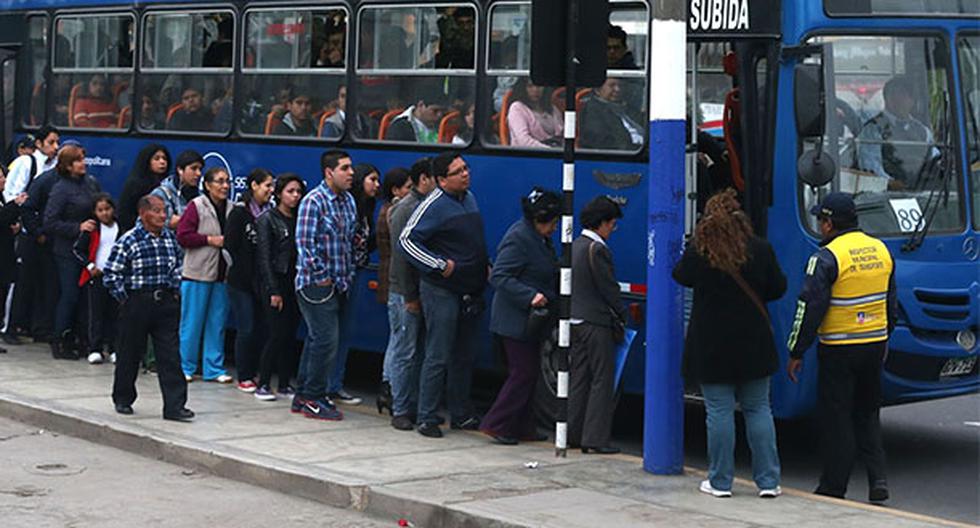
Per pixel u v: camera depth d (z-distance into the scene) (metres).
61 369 16.45
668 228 11.52
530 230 12.78
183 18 17.66
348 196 14.11
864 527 9.95
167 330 13.70
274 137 16.64
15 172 18.25
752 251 10.70
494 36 14.58
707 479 11.13
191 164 16.06
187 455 12.44
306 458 12.17
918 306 12.55
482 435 13.43
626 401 16.23
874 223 12.57
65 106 19.20
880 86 12.71
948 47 12.93
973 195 12.96
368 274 15.57
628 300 13.46
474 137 14.71
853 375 11.38
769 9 12.51
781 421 15.54
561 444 12.38
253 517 10.79
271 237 14.70
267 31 16.73
